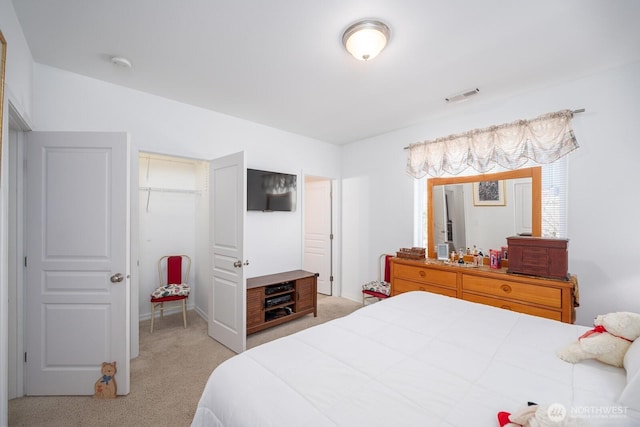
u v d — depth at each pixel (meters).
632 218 2.09
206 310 3.48
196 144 2.92
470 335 1.40
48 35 1.79
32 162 1.91
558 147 2.35
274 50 1.95
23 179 1.91
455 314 1.70
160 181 3.75
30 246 1.90
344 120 3.36
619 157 2.14
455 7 1.53
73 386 1.93
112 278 1.94
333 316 3.56
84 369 1.94
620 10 1.54
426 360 1.17
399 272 3.10
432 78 2.34
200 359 2.45
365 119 3.31
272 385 1.00
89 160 1.96
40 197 1.92
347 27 1.71
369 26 1.64
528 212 2.61
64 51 1.97
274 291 3.21
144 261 3.56
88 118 2.32
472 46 1.89
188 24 1.69
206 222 3.52
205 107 2.96
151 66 2.16
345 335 1.42
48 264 1.92
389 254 3.79
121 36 1.81
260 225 3.50
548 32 1.74
